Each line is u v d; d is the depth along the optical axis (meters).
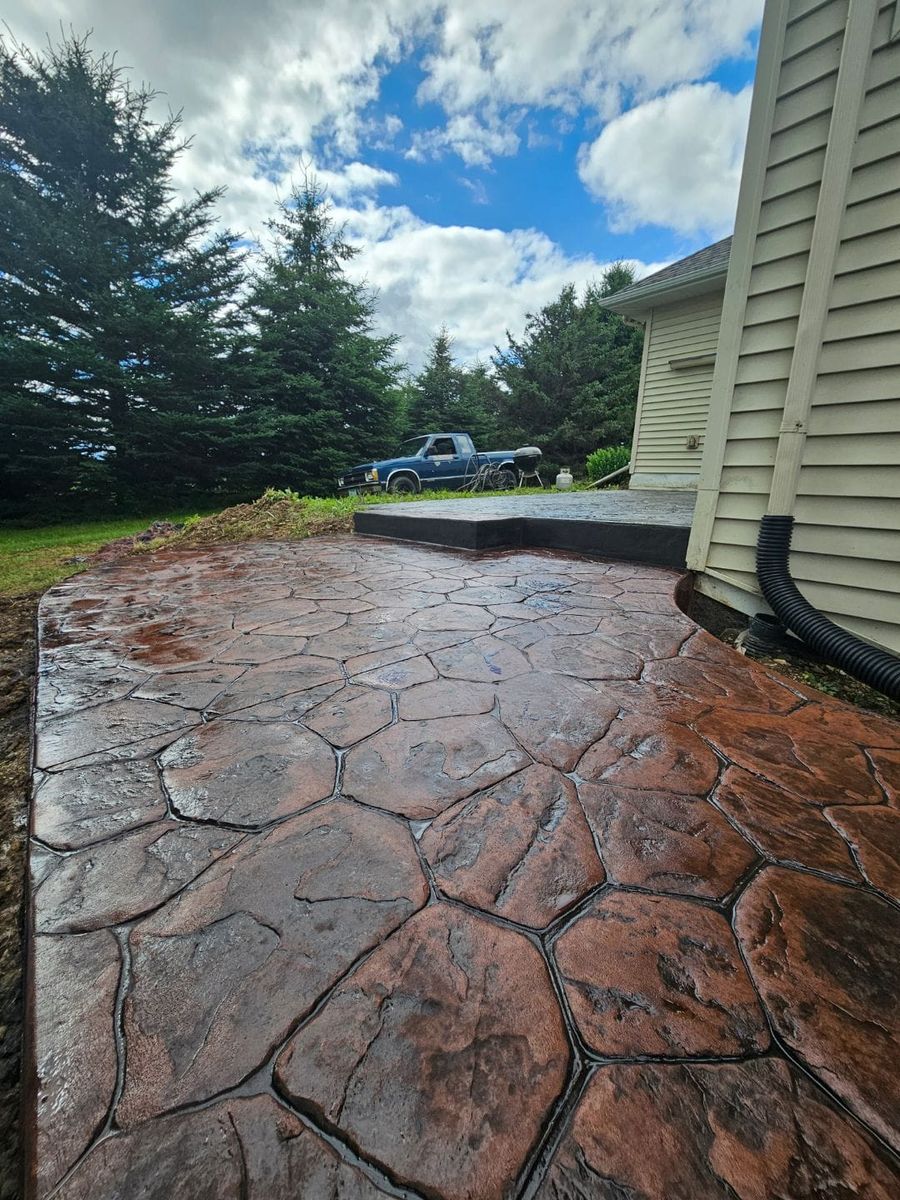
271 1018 0.68
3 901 1.06
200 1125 0.58
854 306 2.02
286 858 0.94
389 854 0.95
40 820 1.04
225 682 1.69
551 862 0.93
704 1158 0.55
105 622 2.36
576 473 16.91
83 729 1.40
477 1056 0.64
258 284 11.12
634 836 1.00
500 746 1.31
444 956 0.76
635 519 3.68
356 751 1.28
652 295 7.14
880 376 1.99
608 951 0.77
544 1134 0.57
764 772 1.21
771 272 2.23
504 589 2.77
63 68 8.41
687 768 1.22
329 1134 0.57
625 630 2.13
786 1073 0.62
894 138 1.85
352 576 3.21
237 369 10.09
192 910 0.84
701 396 7.29
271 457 11.31
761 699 1.57
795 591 2.24
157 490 9.93
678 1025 0.67
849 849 0.98
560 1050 0.65
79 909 0.84
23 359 7.70
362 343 12.65
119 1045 0.65
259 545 4.66
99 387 8.63
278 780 1.17
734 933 0.80
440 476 9.22
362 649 1.97
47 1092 0.61
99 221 8.84
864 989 0.71
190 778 1.18
